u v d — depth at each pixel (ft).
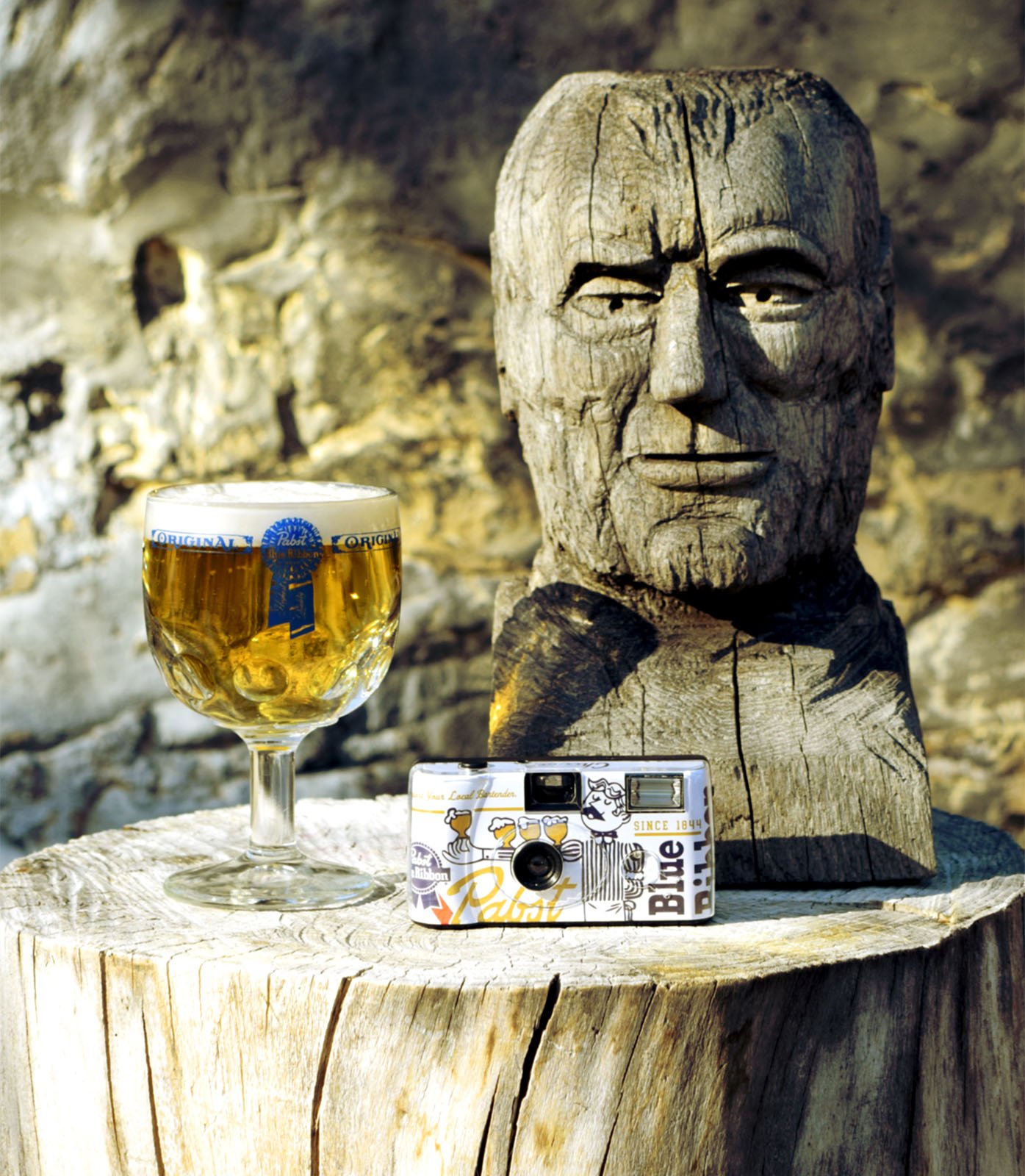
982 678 8.32
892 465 8.32
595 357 4.10
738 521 4.12
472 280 8.30
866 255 4.29
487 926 3.54
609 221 4.02
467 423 8.42
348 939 3.45
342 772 8.40
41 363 8.38
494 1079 3.15
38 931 3.52
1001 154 8.12
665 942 3.43
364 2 8.08
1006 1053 3.80
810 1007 3.27
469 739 8.49
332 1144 3.22
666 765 3.57
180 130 8.14
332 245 8.27
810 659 4.26
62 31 8.08
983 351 8.21
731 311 4.07
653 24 8.10
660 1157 3.20
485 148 8.18
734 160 4.02
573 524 4.30
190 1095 3.31
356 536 3.54
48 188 8.20
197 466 8.46
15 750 8.43
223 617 3.44
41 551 8.43
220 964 3.25
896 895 3.84
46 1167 3.58
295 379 8.39
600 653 4.31
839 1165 3.37
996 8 7.98
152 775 8.44
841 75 8.10
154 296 8.38
